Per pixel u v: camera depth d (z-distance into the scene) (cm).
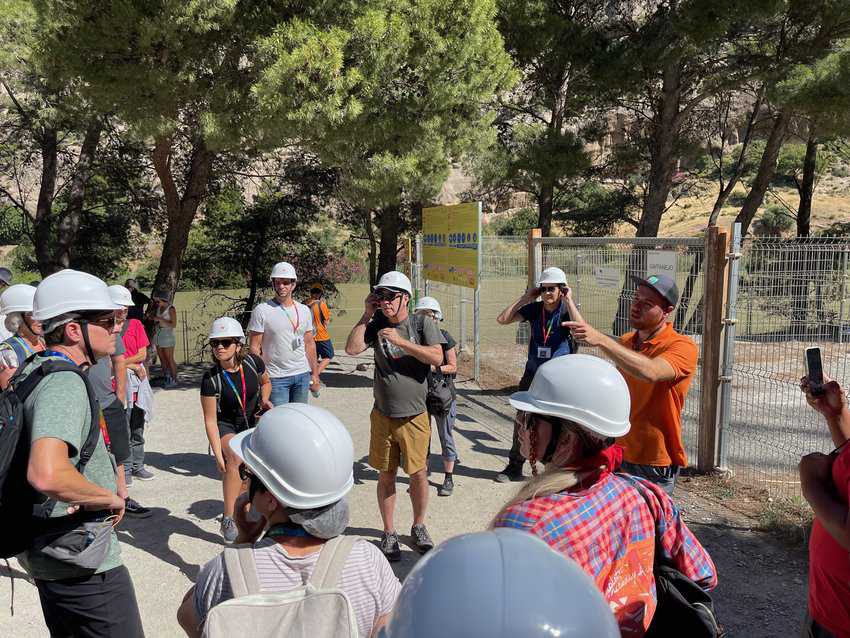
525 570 93
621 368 338
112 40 950
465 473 664
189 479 659
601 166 2156
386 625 99
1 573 466
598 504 183
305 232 2128
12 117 1783
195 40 973
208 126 966
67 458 243
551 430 196
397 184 1171
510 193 2297
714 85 1662
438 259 1180
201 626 184
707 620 187
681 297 655
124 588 281
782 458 677
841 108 1302
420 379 473
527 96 1955
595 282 801
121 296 625
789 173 3166
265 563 184
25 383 254
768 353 891
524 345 1190
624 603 178
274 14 1006
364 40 1000
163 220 2150
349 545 190
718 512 549
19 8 1094
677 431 361
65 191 2019
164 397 1029
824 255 802
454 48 1105
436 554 100
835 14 1385
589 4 1656
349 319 2169
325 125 1004
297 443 184
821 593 243
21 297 389
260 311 619
